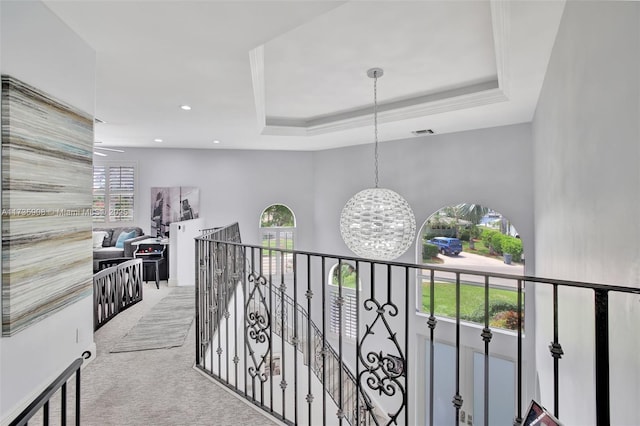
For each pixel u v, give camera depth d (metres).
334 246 7.36
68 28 2.26
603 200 1.46
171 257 5.60
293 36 2.93
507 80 3.24
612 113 1.33
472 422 5.42
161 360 2.80
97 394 2.28
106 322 3.71
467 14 2.60
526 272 4.87
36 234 1.91
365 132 5.56
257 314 2.44
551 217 2.99
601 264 1.50
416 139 6.01
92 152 2.55
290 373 5.66
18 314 1.77
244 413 2.11
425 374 5.86
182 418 2.04
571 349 2.11
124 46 2.54
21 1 1.84
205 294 3.07
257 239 7.64
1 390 1.71
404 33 2.89
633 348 1.13
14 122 1.75
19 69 1.83
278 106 4.96
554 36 2.43
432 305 1.57
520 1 2.04
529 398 4.84
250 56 2.83
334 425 5.74
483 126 5.12
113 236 6.95
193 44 2.52
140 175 7.25
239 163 7.58
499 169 5.11
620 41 1.23
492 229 5.45
